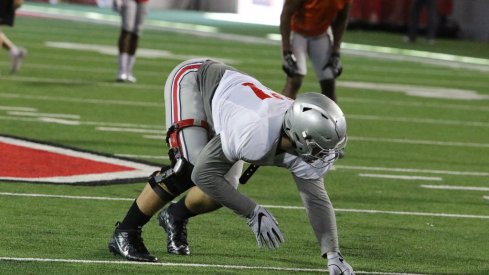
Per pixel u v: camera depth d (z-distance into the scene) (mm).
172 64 58500
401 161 33781
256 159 16828
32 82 46344
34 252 19688
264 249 21109
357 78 59000
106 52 62750
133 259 19297
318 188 17578
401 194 28312
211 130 18438
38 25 81312
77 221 22562
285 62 32594
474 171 32844
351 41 86750
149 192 18859
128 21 48281
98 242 20766
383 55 75188
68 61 56219
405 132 40344
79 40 70062
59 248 20109
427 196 28281
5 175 26719
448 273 20156
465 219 25672
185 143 18188
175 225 20094
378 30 100250
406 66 68375
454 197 28391
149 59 60438
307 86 52812
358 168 31938
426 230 24109
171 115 18578
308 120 16234
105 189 26156
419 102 49938
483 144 38750
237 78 17797
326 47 33375
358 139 37719
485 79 63562
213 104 17656
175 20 100188
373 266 20328
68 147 31344
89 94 44094
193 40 76312
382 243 22469
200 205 19656
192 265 19344
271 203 26031
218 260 19906
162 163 30359
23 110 38344
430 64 71000
